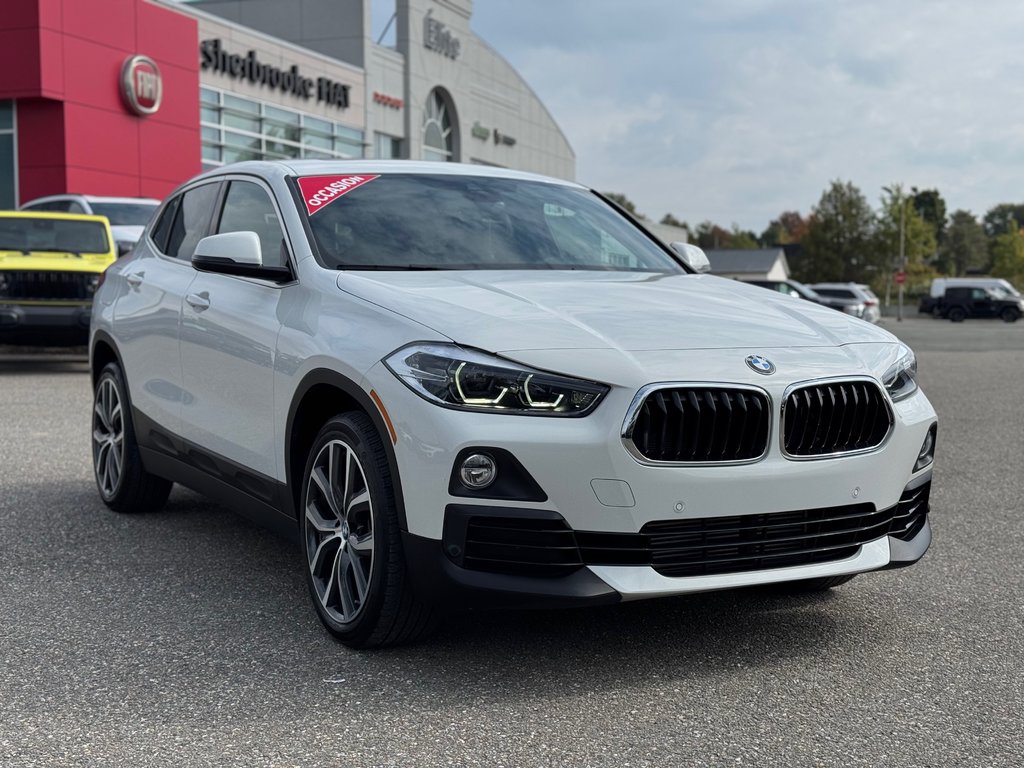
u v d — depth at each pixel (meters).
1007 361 19.81
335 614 3.68
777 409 3.30
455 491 3.17
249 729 2.99
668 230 71.25
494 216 4.66
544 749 2.87
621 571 3.21
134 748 2.88
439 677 3.37
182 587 4.35
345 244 4.16
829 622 3.96
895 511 3.67
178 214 5.48
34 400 10.11
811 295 33.34
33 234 12.79
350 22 39.50
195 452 4.70
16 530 5.27
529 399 3.17
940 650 3.66
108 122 26.53
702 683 3.34
